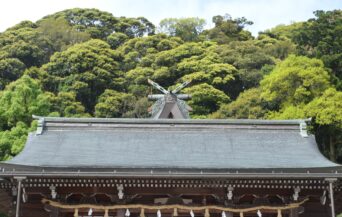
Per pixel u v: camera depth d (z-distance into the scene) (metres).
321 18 58.91
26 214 22.75
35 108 47.44
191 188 22.67
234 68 73.50
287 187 22.27
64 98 66.44
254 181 21.86
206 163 22.86
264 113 57.22
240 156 24.02
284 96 52.56
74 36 89.19
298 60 52.91
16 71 73.06
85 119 26.67
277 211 22.58
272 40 84.56
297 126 26.59
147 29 98.38
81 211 22.61
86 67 74.44
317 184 22.05
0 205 25.03
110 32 95.50
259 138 26.02
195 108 66.88
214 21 97.56
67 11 100.88
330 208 23.28
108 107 68.81
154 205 22.53
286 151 24.83
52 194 22.22
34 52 79.25
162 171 21.30
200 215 23.28
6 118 47.47
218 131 26.39
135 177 21.34
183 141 25.61
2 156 43.50
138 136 26.03
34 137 25.73
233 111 61.22
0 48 79.00
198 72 72.88
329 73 52.91
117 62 79.38
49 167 21.19
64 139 25.66
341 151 50.06
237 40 89.56
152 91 73.88
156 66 78.44
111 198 22.73
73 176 21.28
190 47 79.62
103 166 21.64
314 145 25.53
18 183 21.16
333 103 48.09
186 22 98.00
